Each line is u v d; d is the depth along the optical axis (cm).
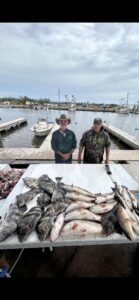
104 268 177
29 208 158
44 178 206
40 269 175
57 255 189
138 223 141
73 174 230
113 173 234
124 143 1015
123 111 5338
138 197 180
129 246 201
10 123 1639
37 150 536
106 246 201
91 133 289
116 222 141
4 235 125
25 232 128
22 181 208
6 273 159
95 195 175
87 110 5994
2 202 178
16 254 188
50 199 167
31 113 4241
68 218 143
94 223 139
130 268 178
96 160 297
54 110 5381
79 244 127
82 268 177
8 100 7675
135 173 347
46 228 130
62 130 305
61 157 314
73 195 173
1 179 221
